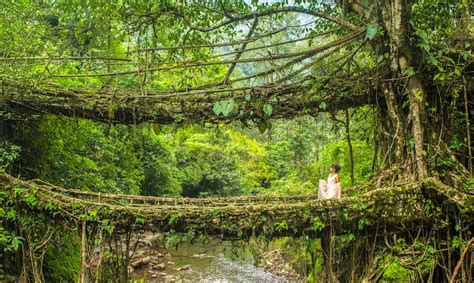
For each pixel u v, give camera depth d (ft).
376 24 23.90
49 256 31.81
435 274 23.48
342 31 32.17
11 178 24.58
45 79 30.22
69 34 38.14
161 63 30.66
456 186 22.63
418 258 22.56
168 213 23.61
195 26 33.45
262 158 89.35
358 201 22.41
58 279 31.83
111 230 23.36
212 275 51.65
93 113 29.04
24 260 24.68
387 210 22.44
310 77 26.50
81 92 29.09
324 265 24.20
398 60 24.73
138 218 23.59
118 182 51.26
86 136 39.09
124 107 28.30
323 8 32.04
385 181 24.53
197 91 27.37
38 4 38.75
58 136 35.12
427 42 23.56
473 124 25.99
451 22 27.99
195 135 87.97
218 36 34.99
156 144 75.25
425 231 22.94
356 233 23.04
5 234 25.35
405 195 22.50
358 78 25.98
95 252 24.11
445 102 25.57
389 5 25.32
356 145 42.78
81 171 38.22
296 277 48.44
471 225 22.09
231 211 23.25
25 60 30.35
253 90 26.78
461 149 25.76
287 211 22.93
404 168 24.14
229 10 32.19
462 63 24.80
